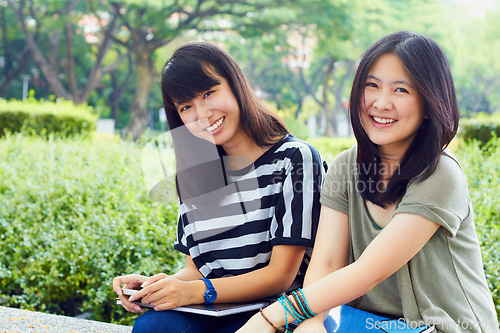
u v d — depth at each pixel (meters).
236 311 1.73
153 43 20.97
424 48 1.56
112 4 20.16
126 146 6.12
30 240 3.49
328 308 1.56
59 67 29.47
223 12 20.12
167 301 1.73
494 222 3.17
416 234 1.53
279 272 1.86
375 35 20.11
